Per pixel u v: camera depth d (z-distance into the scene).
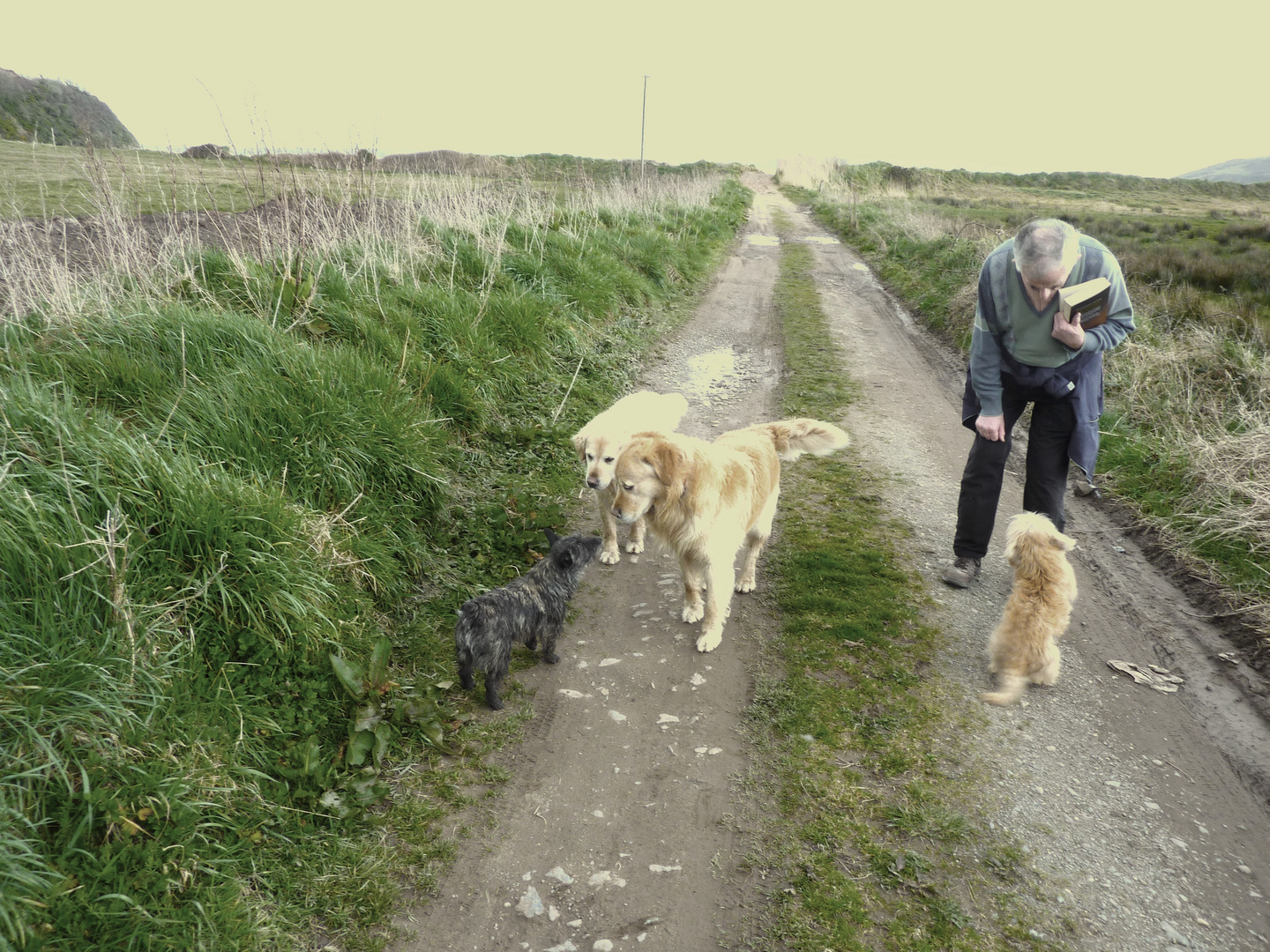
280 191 7.03
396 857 2.61
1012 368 3.97
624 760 3.14
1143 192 51.75
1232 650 3.95
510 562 4.52
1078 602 4.44
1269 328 8.73
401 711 3.16
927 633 4.04
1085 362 3.88
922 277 14.14
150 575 2.93
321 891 2.44
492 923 2.41
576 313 9.01
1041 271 3.48
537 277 8.97
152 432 3.61
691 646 3.94
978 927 2.41
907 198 34.91
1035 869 2.64
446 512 4.71
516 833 2.76
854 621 4.11
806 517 5.40
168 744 2.53
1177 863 2.70
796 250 18.66
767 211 28.34
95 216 5.88
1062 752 3.23
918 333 11.28
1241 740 3.33
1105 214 29.38
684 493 3.68
